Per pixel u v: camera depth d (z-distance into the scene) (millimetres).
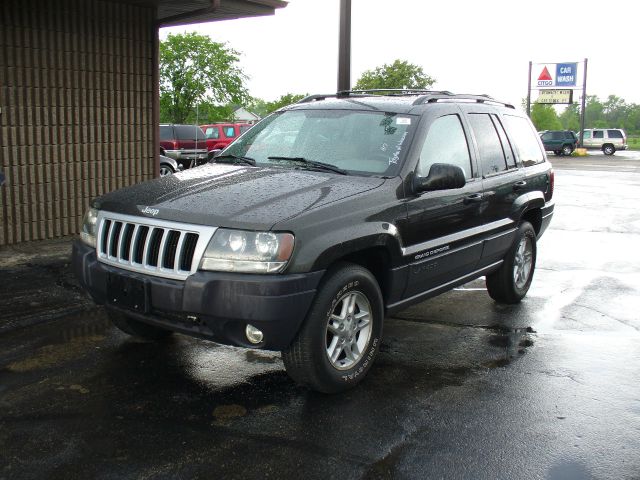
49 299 6363
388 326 5984
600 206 15625
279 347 4020
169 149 21062
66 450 3574
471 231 5531
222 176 4809
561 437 3875
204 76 33562
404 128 5074
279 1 9906
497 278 6539
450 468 3498
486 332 5863
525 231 6602
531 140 7070
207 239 3922
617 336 5812
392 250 4566
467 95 6125
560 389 4594
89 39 9344
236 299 3828
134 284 4137
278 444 3701
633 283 7859
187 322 4094
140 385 4484
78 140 9383
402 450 3672
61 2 8938
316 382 4227
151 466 3434
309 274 3943
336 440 3766
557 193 18734
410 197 4762
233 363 4930
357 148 5039
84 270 4508
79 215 9523
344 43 10039
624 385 4695
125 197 4535
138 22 9953
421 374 4820
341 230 4141
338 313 4367
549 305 6805
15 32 8484
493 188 5836
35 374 4621
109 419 3961
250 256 3850
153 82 10273
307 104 5773
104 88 9633
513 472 3475
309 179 4645
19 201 8766
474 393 4492
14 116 8586
